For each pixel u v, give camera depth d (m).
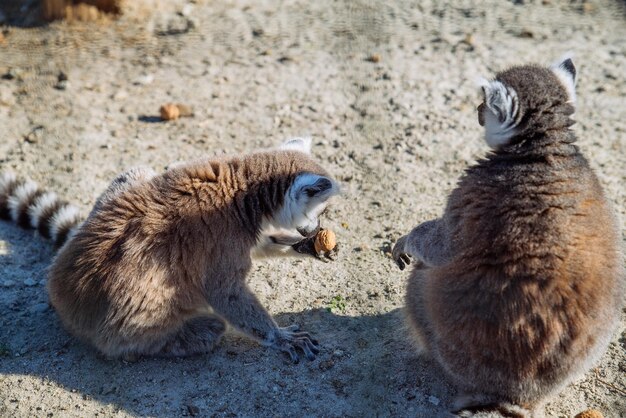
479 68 2.17
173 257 1.46
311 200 1.51
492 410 1.36
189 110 2.00
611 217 1.36
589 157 1.88
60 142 1.92
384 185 1.82
